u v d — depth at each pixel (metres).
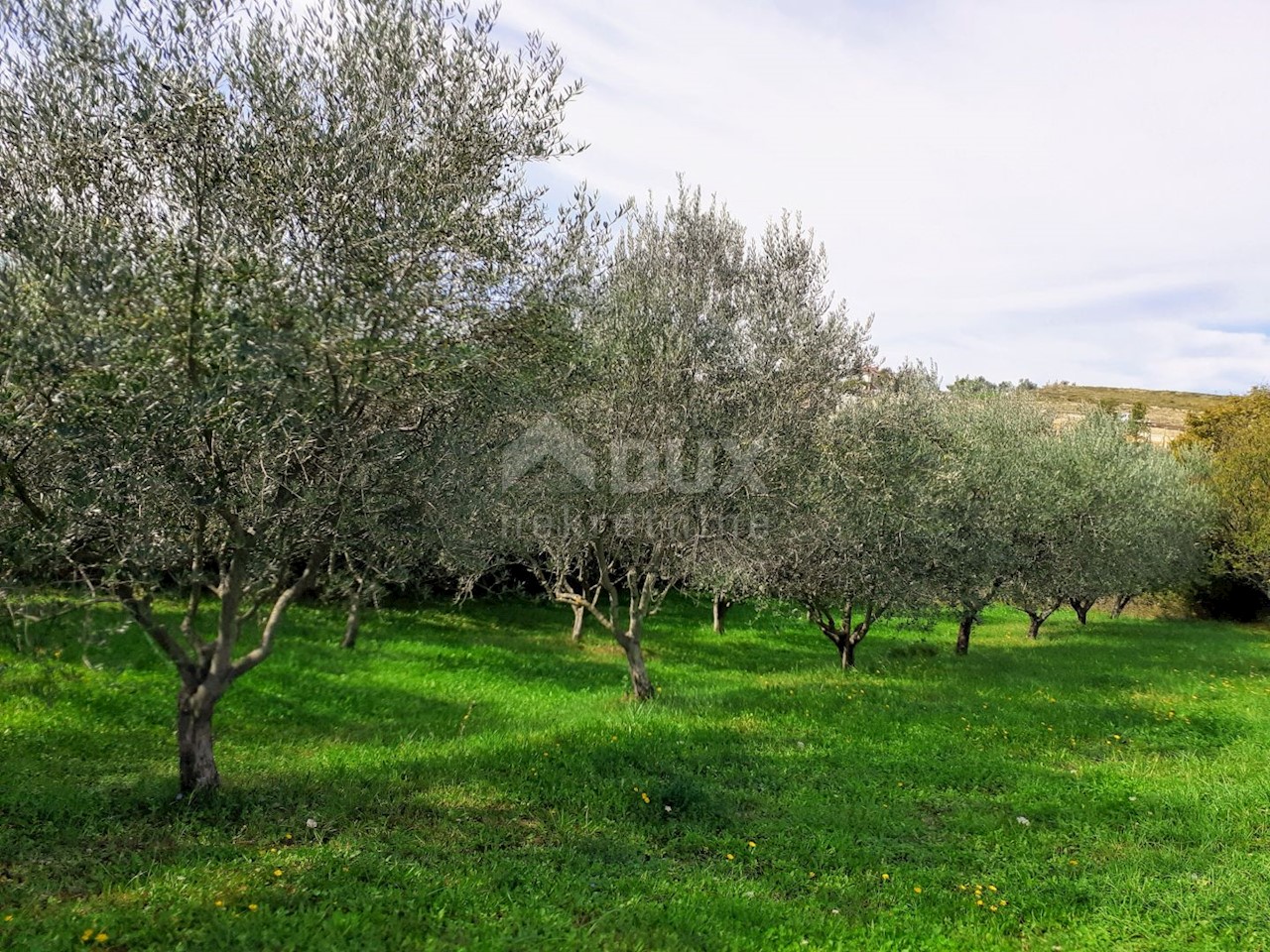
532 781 8.46
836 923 5.91
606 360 11.01
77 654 11.62
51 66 6.02
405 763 9.06
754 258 13.29
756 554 13.55
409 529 7.07
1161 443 43.66
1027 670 16.89
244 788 7.84
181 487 6.04
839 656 19.44
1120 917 6.24
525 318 7.40
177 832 6.75
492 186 7.29
